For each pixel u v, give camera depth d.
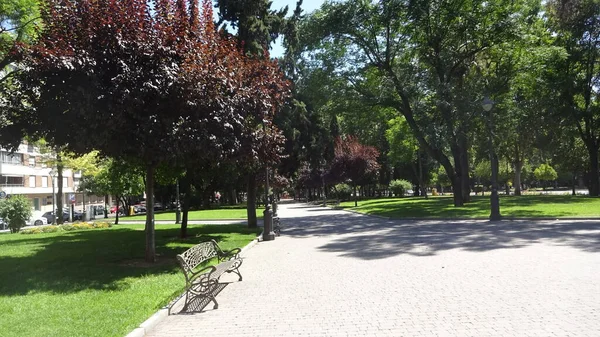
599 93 39.00
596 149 39.38
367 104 29.52
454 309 6.34
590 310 6.02
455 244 13.19
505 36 28.12
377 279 8.68
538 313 5.97
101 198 84.06
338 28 27.69
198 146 9.97
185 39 10.59
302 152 26.03
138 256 12.72
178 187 28.45
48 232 22.25
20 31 19.31
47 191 62.00
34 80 9.52
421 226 19.75
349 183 61.84
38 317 6.41
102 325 5.98
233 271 9.39
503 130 31.94
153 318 6.34
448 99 26.61
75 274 9.93
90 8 9.89
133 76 9.55
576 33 35.16
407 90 28.39
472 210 25.84
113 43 9.68
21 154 55.78
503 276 8.39
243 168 16.80
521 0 28.89
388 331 5.52
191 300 7.12
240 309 6.95
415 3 26.97
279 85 13.62
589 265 9.12
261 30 21.72
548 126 38.88
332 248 13.76
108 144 10.05
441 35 28.98
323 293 7.74
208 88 10.49
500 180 66.19
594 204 26.91
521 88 34.06
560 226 17.09
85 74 9.21
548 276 8.23
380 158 66.38
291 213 38.38
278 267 10.67
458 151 31.25
